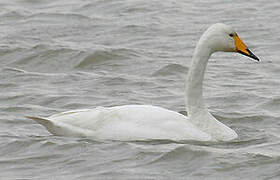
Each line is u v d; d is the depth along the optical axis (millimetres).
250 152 13625
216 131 14555
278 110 17828
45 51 23641
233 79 21266
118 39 26078
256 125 16547
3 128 16016
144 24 27953
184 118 14570
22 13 30000
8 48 23922
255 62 23250
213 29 14898
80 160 13234
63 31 27234
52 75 21516
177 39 25984
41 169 12977
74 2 32219
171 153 13328
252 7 30703
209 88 20234
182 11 30250
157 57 23562
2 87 20219
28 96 19031
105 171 12664
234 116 17250
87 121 14367
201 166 12906
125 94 19516
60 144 13938
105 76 21234
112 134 14164
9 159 13562
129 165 12930
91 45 24922
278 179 12320
